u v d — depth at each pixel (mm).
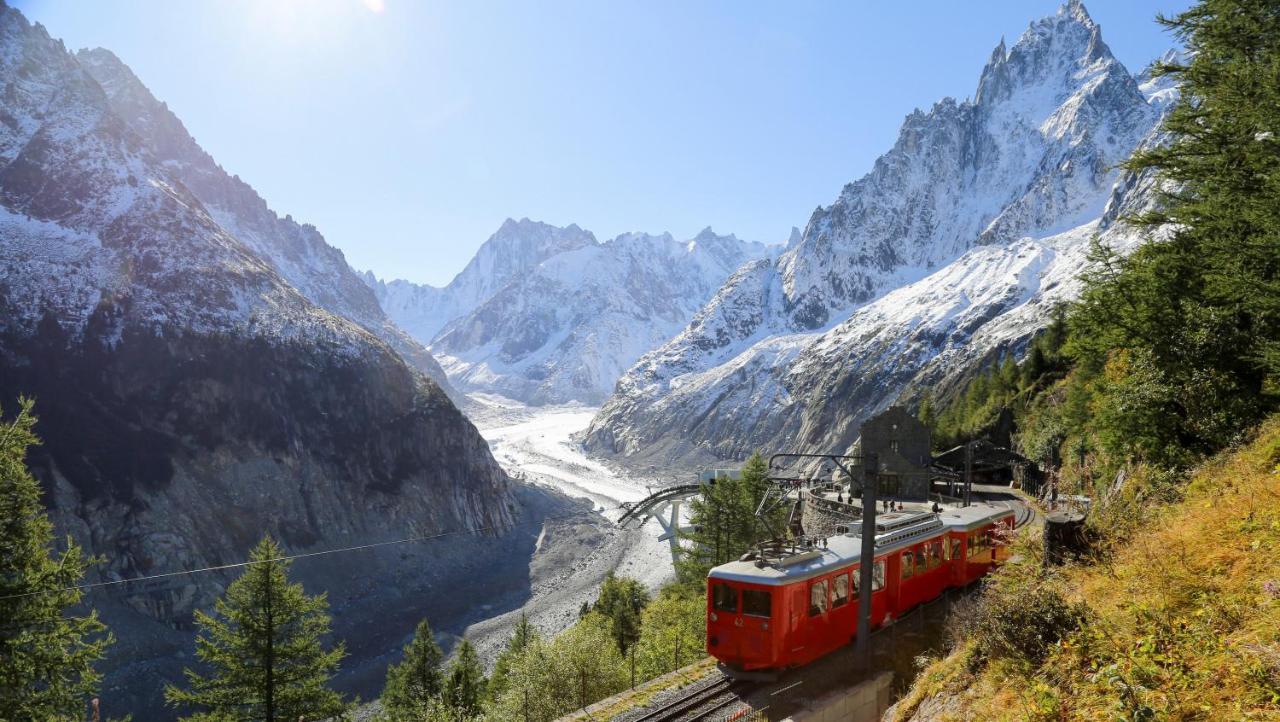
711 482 56281
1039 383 77562
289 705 31984
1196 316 21391
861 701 19984
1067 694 10102
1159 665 9305
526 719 33844
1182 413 21812
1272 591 9422
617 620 54812
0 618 22125
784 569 21828
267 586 32125
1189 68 21125
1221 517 12961
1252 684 7891
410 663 52156
